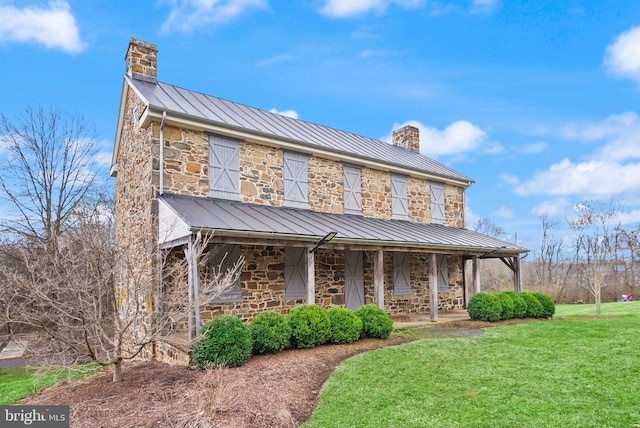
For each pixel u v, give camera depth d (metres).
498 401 5.07
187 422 4.31
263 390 5.32
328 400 5.23
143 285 6.41
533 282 28.45
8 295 6.61
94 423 4.46
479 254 13.45
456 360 6.96
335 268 11.58
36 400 5.64
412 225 13.40
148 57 11.07
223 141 9.91
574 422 4.43
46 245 7.88
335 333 8.29
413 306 13.70
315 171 11.70
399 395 5.35
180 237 7.52
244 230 7.62
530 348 7.76
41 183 15.94
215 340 6.54
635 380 5.72
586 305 19.30
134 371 6.88
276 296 10.18
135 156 10.12
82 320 5.91
